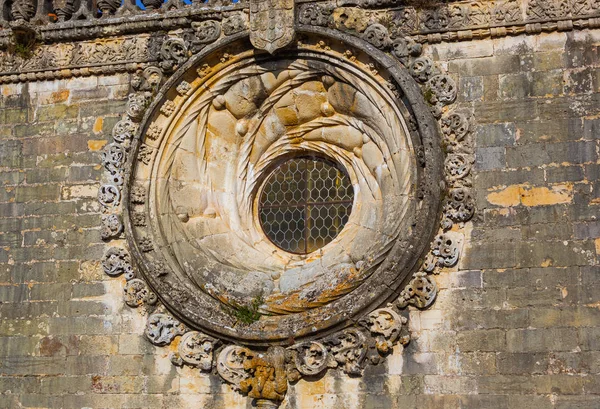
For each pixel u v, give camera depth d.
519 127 22.91
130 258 24.47
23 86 26.22
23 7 26.30
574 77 22.83
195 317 23.45
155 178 24.83
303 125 25.08
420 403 22.11
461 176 22.88
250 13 24.66
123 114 25.52
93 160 25.36
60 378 24.20
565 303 21.78
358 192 24.39
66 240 25.00
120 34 25.80
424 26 23.83
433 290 22.39
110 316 24.30
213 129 25.28
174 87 25.05
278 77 24.66
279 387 22.55
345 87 24.20
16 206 25.47
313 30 24.12
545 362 21.62
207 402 23.33
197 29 25.17
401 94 23.53
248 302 23.34
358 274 22.92
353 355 22.52
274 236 25.12
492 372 21.86
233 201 25.08
